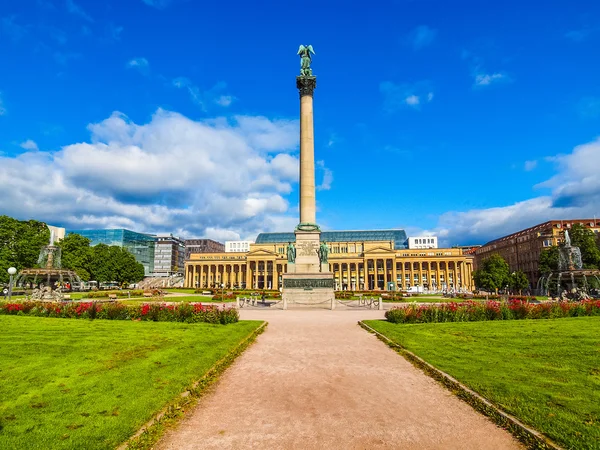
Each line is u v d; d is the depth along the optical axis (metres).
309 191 60.25
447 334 25.41
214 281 195.62
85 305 35.56
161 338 23.20
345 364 17.86
